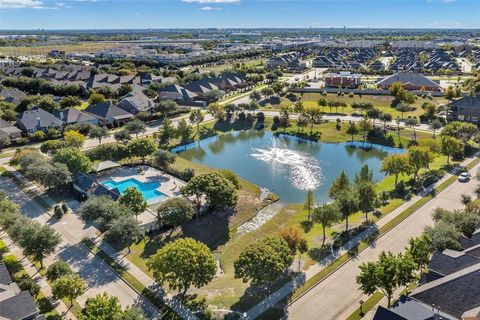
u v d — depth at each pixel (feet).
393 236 256.11
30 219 261.24
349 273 220.23
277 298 200.34
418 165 338.54
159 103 581.12
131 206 279.49
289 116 578.66
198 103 652.07
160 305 196.95
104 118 531.09
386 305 193.16
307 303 197.06
